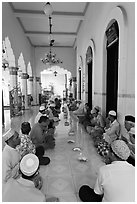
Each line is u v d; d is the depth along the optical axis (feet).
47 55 35.58
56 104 31.63
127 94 10.37
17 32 26.96
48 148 12.30
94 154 11.24
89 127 15.96
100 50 17.06
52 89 84.69
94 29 19.81
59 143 13.56
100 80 17.01
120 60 11.16
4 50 22.13
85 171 8.99
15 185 4.86
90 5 21.90
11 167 6.40
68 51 46.93
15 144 6.86
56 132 16.99
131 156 7.73
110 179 4.56
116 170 4.67
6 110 37.35
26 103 38.63
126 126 9.52
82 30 28.86
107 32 14.79
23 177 5.42
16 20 26.13
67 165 9.70
